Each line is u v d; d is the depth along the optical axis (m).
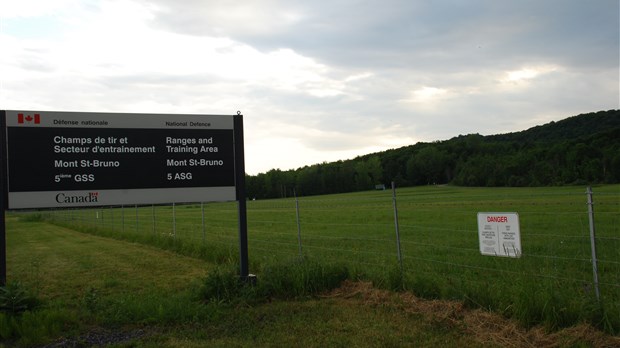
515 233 7.17
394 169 126.38
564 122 136.88
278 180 117.44
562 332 5.77
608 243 12.78
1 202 7.96
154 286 10.52
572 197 29.72
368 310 7.50
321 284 8.72
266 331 6.75
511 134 144.50
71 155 8.45
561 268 9.89
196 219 32.56
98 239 24.47
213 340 6.44
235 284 8.55
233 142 9.42
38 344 6.52
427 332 6.38
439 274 9.27
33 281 11.65
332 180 120.75
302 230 21.55
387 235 17.92
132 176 8.78
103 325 7.29
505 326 6.22
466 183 103.75
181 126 9.12
